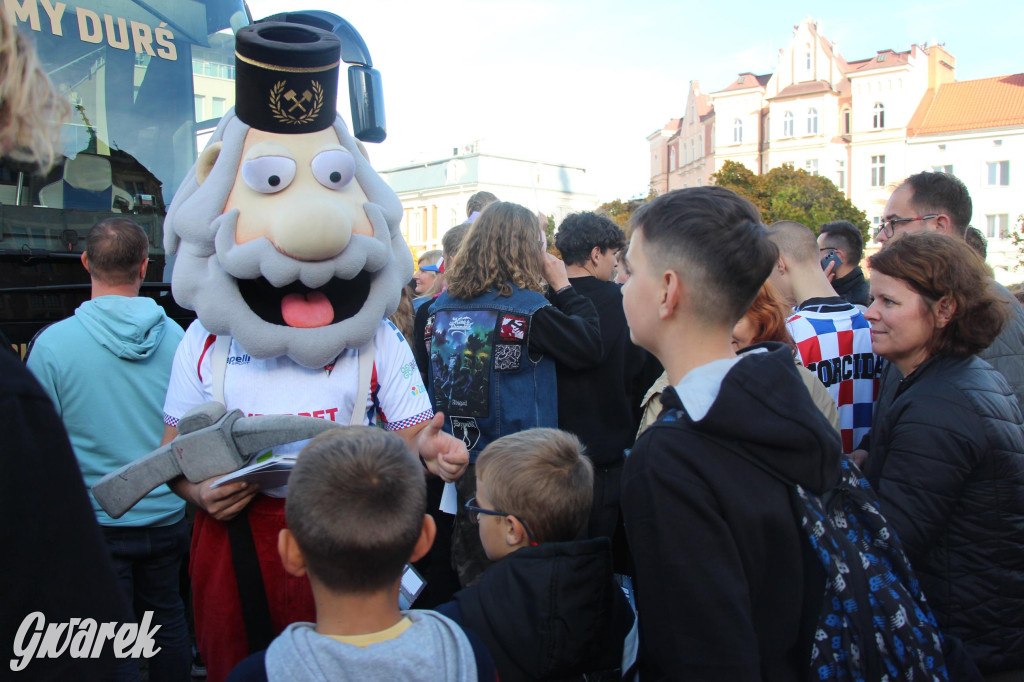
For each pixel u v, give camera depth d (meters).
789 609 1.31
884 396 2.21
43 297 3.38
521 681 1.62
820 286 2.83
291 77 1.85
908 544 1.75
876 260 2.11
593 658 1.67
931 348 1.99
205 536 1.93
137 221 3.78
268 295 1.99
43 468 0.88
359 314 1.95
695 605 1.24
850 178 47.84
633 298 1.48
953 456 1.76
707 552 1.25
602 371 2.91
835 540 1.36
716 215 1.39
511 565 1.67
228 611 1.89
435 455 2.04
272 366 1.95
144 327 2.56
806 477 1.32
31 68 1.02
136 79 3.84
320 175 1.91
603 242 3.18
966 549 1.82
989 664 1.81
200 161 2.00
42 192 3.45
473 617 1.64
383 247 1.96
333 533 1.29
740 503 1.27
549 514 1.79
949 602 1.83
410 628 1.33
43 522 0.87
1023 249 31.53
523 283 2.72
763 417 1.29
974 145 43.22
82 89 3.64
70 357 2.45
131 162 3.78
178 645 2.71
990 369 1.94
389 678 1.23
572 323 2.69
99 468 2.52
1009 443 1.80
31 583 0.86
